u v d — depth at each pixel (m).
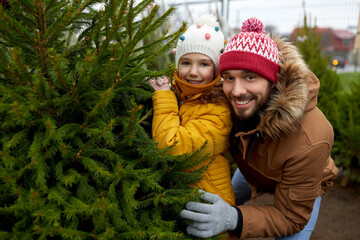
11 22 0.75
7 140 0.81
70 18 0.88
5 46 0.95
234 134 1.37
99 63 0.97
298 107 1.09
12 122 0.78
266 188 1.68
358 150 3.20
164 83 1.39
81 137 0.91
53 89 0.78
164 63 2.47
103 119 0.92
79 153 0.83
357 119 3.34
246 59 1.09
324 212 3.13
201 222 1.04
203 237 1.04
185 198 0.92
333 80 3.73
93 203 0.77
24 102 0.76
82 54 1.05
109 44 1.02
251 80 1.13
